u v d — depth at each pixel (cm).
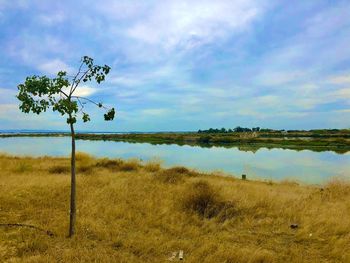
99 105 698
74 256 607
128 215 887
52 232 750
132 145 6266
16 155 2755
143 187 1241
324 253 668
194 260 621
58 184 1260
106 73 708
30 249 644
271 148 5272
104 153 4206
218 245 695
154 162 1977
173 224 834
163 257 648
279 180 1905
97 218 862
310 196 1170
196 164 2950
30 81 634
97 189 1178
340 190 1270
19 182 1294
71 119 698
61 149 4778
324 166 2845
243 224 851
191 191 1060
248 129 13625
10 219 831
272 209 966
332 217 864
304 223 834
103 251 645
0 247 651
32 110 646
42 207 958
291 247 693
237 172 2423
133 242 704
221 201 982
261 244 718
